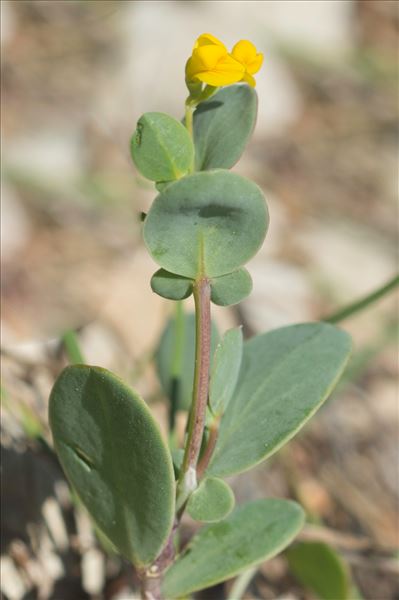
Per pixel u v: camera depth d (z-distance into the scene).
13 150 0.56
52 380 0.33
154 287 0.21
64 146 0.57
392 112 0.67
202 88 0.22
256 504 0.24
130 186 0.56
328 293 0.51
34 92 0.60
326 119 0.65
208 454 0.22
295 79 0.68
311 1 0.73
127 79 0.62
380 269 0.54
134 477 0.22
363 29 0.74
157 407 0.35
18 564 0.28
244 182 0.20
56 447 0.23
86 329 0.38
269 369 0.24
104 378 0.21
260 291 0.49
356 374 0.41
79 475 0.23
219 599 0.31
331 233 0.56
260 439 0.23
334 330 0.24
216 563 0.24
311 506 0.37
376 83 0.69
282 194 0.59
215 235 0.21
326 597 0.29
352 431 0.41
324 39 0.71
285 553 0.30
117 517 0.23
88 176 0.56
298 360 0.24
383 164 0.62
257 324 0.45
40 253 0.50
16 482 0.29
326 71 0.69
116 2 0.67
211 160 0.22
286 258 0.53
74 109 0.60
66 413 0.22
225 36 0.66
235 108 0.22
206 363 0.22
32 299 0.47
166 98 0.61
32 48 0.63
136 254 0.48
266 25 0.69
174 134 0.21
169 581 0.24
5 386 0.31
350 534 0.36
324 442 0.40
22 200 0.53
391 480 0.39
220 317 0.42
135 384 0.35
